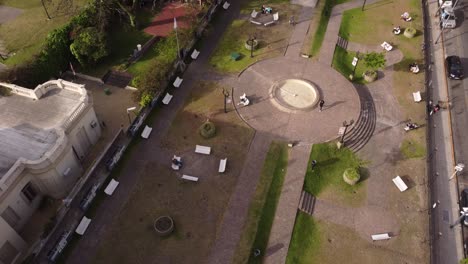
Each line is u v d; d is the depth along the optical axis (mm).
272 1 76188
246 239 43375
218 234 43750
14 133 44594
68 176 46031
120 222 44469
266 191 47531
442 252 44250
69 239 42594
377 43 68750
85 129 48750
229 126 54406
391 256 43156
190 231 43969
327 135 53375
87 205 44875
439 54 67500
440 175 51156
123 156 50406
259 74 61969
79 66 62375
